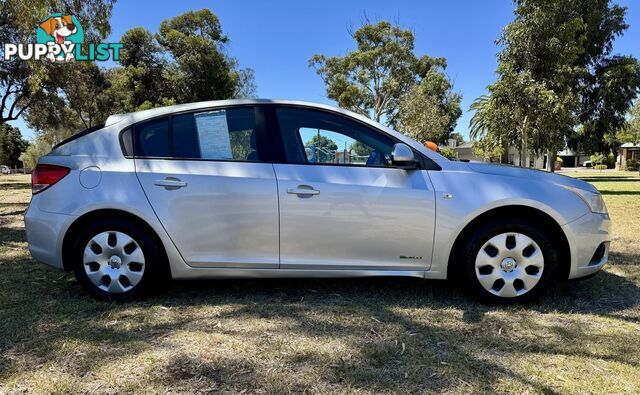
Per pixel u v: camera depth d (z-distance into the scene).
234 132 3.86
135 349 2.95
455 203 3.67
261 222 3.70
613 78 24.11
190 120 3.90
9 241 6.66
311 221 3.68
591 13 22.53
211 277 3.79
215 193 3.71
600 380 2.57
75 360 2.80
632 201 12.68
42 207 3.82
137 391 2.46
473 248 3.70
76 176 3.79
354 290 4.17
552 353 2.91
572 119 16.89
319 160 3.81
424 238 3.69
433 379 2.58
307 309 3.68
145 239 3.79
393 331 3.23
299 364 2.75
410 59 38.81
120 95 33.31
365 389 2.47
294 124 3.87
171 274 3.79
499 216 3.76
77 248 3.82
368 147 3.83
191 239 3.74
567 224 3.66
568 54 14.47
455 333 3.20
